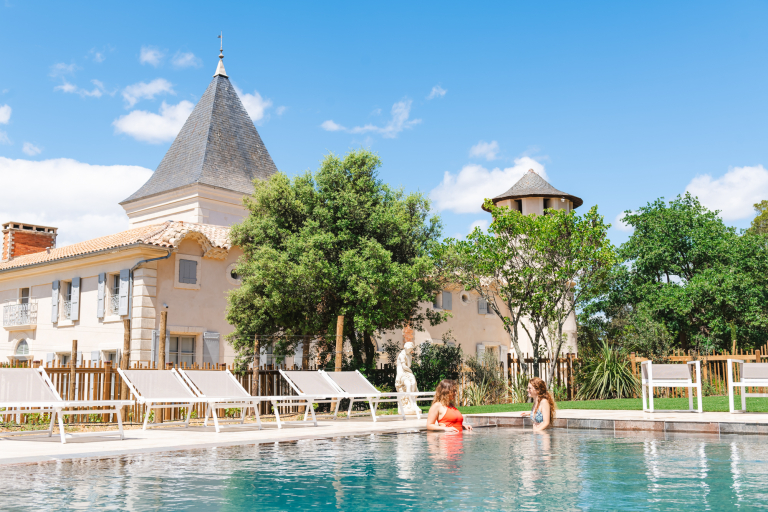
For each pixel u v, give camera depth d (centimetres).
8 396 927
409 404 1519
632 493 504
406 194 2159
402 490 527
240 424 1262
